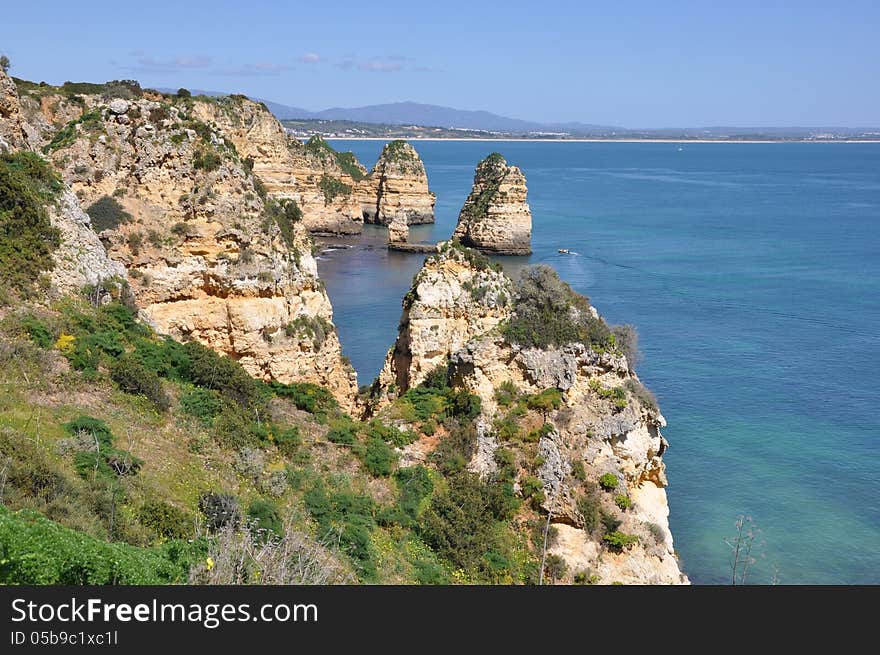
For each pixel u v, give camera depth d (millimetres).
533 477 34688
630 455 36375
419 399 39281
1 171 35375
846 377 71000
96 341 33000
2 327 30562
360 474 34250
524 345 37938
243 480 30547
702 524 46656
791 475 52594
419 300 44531
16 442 24141
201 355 36750
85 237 37969
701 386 68188
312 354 46000
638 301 98938
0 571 19453
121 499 24938
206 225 42594
